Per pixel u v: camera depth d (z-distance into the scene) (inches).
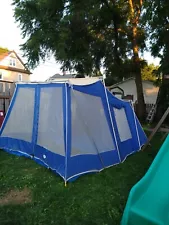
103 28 552.4
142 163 205.3
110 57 569.3
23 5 476.7
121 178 170.4
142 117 563.2
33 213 123.0
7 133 234.1
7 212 123.3
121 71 554.6
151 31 545.3
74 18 466.6
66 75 701.9
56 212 125.0
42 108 199.8
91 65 570.6
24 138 216.5
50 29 466.6
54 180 162.9
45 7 464.1
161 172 116.2
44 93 200.4
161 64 526.6
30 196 142.4
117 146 209.6
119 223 116.5
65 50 482.6
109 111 211.3
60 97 182.4
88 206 131.0
